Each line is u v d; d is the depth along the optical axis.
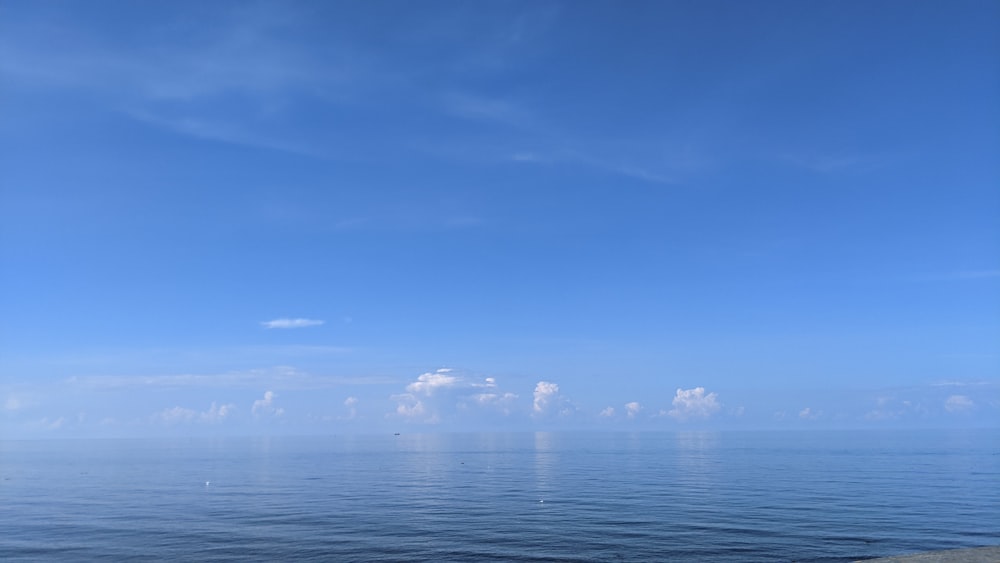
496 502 100.69
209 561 57.53
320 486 134.38
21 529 76.81
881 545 60.09
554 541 64.88
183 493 121.12
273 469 193.38
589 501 99.38
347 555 59.47
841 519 75.75
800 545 60.59
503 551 60.44
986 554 22.89
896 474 141.88
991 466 165.88
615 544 62.72
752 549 59.22
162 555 60.38
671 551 59.00
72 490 129.00
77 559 59.34
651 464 190.50
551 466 190.38
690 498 100.81
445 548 62.19
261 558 58.47
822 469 160.12
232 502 104.75
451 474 165.12
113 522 82.12
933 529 67.94
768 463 186.12
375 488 128.75
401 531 72.56
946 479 128.38
